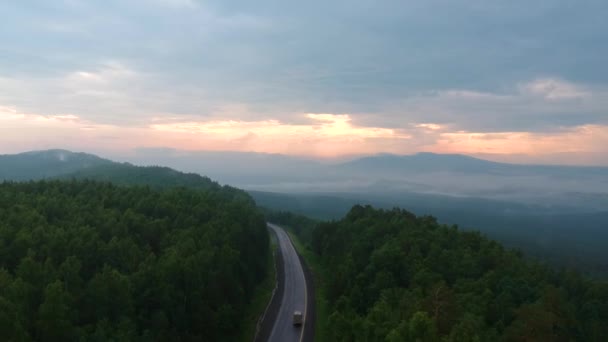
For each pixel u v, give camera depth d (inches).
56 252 2854.3
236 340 3125.0
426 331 2146.9
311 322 3457.2
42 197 3937.0
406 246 3563.0
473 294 2741.1
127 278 2603.3
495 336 2311.8
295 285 4453.7
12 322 2028.8
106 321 2347.4
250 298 3890.3
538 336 2301.9
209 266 3208.7
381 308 2571.4
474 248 3663.9
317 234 5703.7
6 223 3139.8
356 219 5022.1
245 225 4495.6
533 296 2751.0
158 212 4175.7
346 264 3649.1
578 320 2615.7
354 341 2578.7
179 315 2792.8
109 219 3538.4
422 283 2947.8
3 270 2418.8
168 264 2896.2
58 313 2197.3
